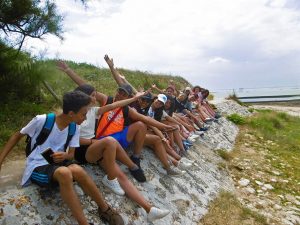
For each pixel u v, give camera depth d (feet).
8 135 18.57
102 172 15.97
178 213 17.95
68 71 18.35
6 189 12.91
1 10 20.88
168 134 23.40
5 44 22.91
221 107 60.70
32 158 12.60
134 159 17.65
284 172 32.12
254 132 47.70
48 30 22.86
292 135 50.24
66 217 12.82
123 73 55.98
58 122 12.63
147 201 16.34
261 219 20.95
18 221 11.84
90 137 15.49
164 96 22.39
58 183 12.39
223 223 19.51
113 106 15.81
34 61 23.97
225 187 25.48
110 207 13.70
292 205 25.04
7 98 21.99
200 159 27.73
